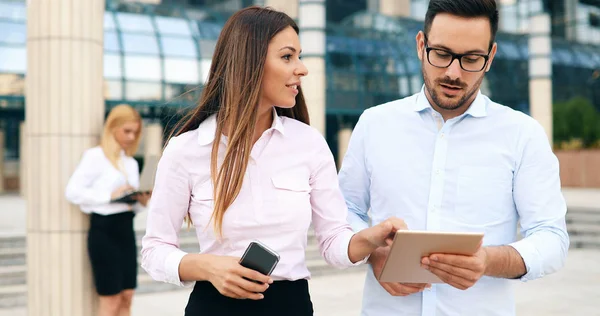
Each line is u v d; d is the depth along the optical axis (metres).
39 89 5.13
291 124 1.97
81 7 5.16
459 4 1.95
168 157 1.92
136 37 17.08
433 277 1.85
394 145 2.25
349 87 19.83
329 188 1.99
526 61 24.08
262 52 1.83
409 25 21.81
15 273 7.66
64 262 5.10
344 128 22.38
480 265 1.70
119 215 4.94
